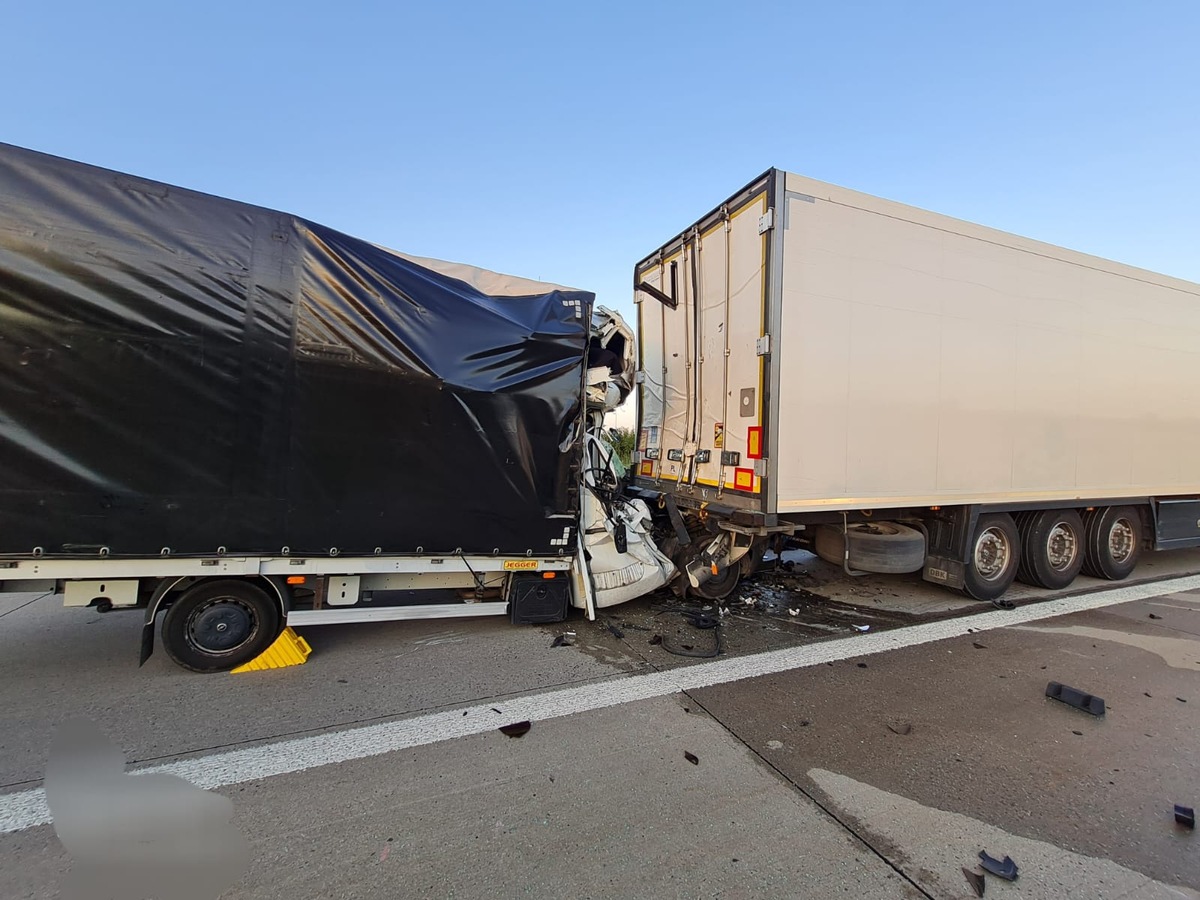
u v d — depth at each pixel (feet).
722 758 10.04
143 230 11.72
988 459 18.99
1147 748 10.88
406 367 13.53
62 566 11.37
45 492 11.16
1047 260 20.02
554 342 15.06
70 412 11.26
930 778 9.67
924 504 17.70
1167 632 17.53
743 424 16.07
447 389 13.88
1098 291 21.39
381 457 13.41
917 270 17.28
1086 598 21.21
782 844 7.94
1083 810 8.96
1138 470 22.98
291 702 11.55
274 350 12.55
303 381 12.75
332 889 6.87
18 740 9.84
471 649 14.58
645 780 9.32
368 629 15.83
